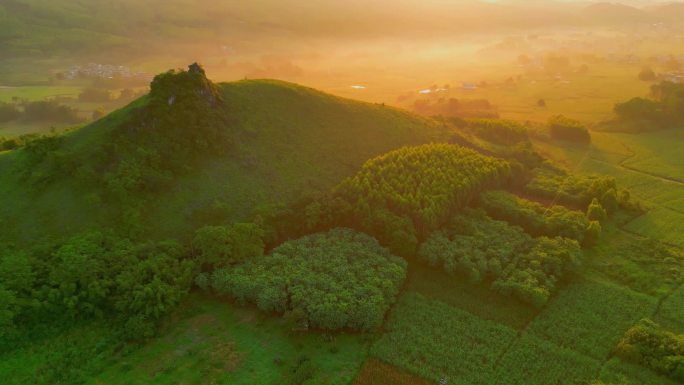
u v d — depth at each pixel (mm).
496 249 89500
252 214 94125
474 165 112375
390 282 78688
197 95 104312
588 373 66375
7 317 67500
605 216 104438
